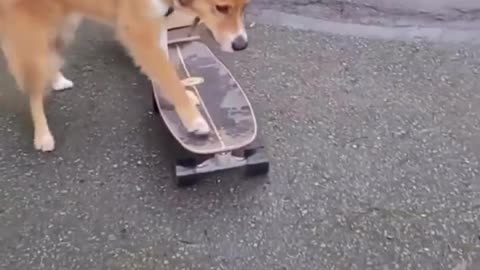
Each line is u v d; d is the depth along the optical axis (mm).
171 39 2951
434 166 2641
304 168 2631
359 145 2727
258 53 3189
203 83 2750
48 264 2316
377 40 3275
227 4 2441
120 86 3018
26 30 2514
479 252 2332
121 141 2762
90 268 2301
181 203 2510
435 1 3467
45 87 2746
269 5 3480
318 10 3449
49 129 2811
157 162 2670
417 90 2986
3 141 2764
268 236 2391
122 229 2426
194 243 2373
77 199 2535
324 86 3010
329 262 2307
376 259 2314
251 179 2590
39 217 2473
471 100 2934
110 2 2537
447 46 3234
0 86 3018
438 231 2402
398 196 2527
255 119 2643
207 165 2555
